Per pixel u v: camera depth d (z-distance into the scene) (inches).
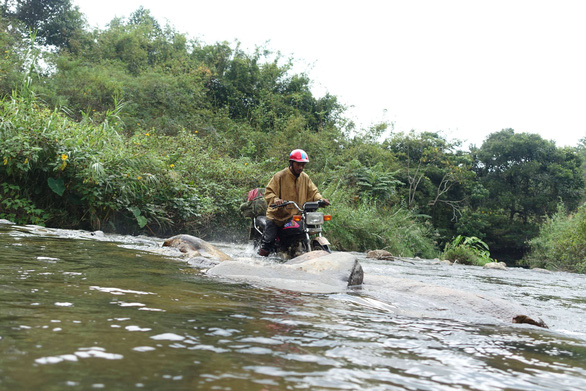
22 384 34.1
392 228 653.9
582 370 56.9
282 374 42.6
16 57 734.5
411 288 130.8
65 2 1200.2
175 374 39.6
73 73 799.1
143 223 355.9
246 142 889.5
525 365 56.9
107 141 368.5
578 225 627.8
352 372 45.7
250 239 261.9
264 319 69.8
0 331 48.3
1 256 118.4
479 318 100.8
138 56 1069.1
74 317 58.0
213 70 1096.8
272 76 1186.0
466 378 47.7
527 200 1327.5
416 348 60.6
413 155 1215.6
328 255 150.4
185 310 70.6
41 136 317.7
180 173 439.8
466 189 1246.9
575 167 1360.7
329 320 75.4
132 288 87.6
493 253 1414.9
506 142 1373.0
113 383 36.0
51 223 330.3
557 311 131.0
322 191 618.5
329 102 1196.5
